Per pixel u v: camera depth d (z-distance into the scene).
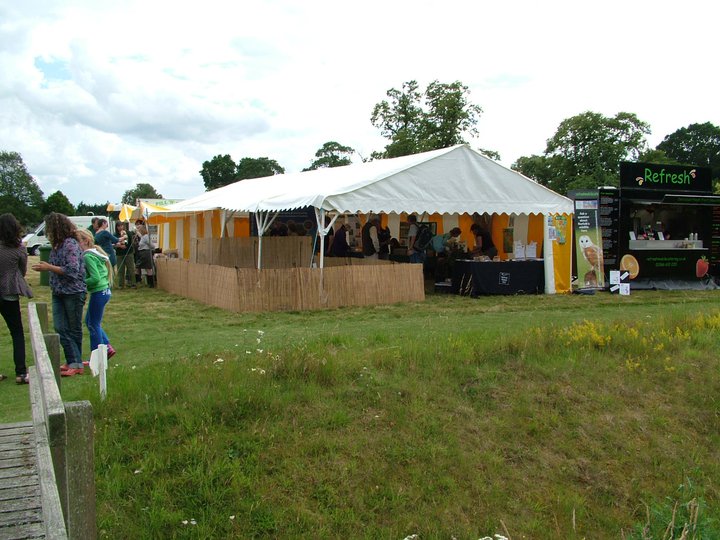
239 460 4.98
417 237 17.00
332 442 5.38
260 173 76.50
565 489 5.63
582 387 7.09
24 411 5.69
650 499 5.70
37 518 3.25
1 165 78.62
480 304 13.22
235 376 6.20
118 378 6.04
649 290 16.88
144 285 17.14
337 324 10.48
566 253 15.52
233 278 11.94
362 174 14.26
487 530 4.96
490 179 14.52
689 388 7.40
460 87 44.59
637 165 16.73
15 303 6.66
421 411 6.10
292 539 4.42
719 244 18.06
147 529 4.23
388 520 4.84
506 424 6.21
